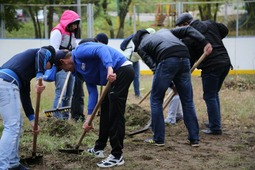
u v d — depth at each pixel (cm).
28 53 708
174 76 897
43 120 1080
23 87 715
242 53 2242
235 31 2286
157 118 916
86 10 2292
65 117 1173
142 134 1045
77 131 1034
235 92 1709
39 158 804
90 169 778
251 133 1066
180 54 884
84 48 739
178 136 1029
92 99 782
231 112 1305
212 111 1027
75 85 1136
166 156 859
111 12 2945
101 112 830
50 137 980
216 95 1043
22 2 2453
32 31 2350
